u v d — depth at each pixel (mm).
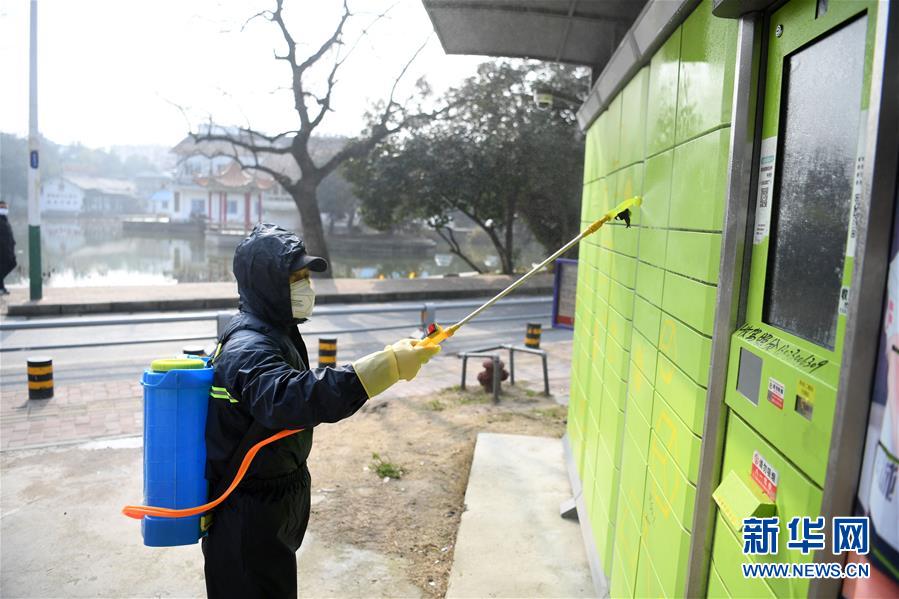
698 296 2061
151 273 26812
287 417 1972
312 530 4016
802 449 1428
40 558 3635
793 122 1646
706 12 2145
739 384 1807
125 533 3928
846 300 1321
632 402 2916
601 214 4199
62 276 24609
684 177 2297
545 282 18781
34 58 12242
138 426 5961
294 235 2379
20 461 5008
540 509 4297
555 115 19391
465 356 7324
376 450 5379
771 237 1736
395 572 3613
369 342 10469
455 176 19500
